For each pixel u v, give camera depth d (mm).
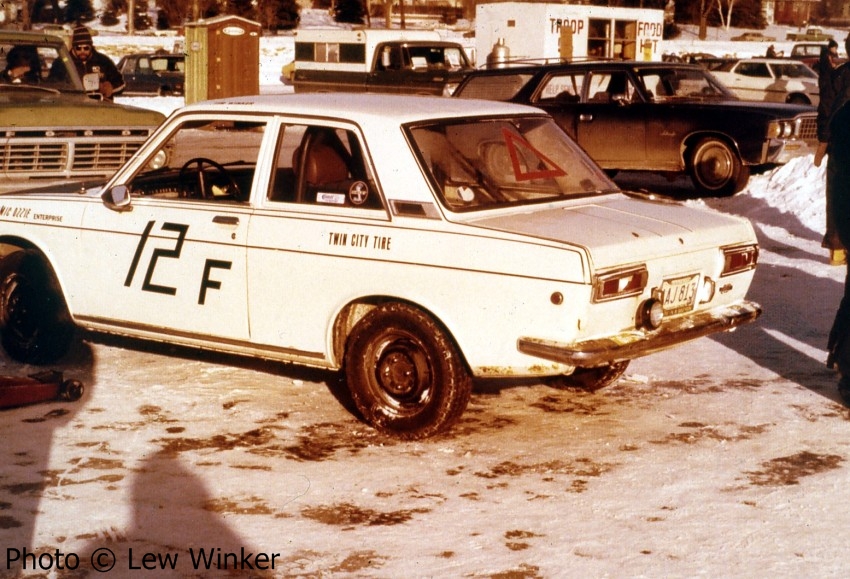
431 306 5434
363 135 5715
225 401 6359
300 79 31594
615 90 15156
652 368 7125
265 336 5973
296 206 5863
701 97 15258
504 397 6488
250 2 79562
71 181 9047
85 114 9133
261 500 4898
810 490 5020
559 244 5152
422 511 4777
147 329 6402
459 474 5223
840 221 6254
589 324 5148
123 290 6434
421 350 5566
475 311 5324
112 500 4879
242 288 5992
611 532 4547
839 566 4238
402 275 5488
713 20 92312
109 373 6918
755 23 92750
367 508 4812
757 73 31344
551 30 27625
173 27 79375
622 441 5703
